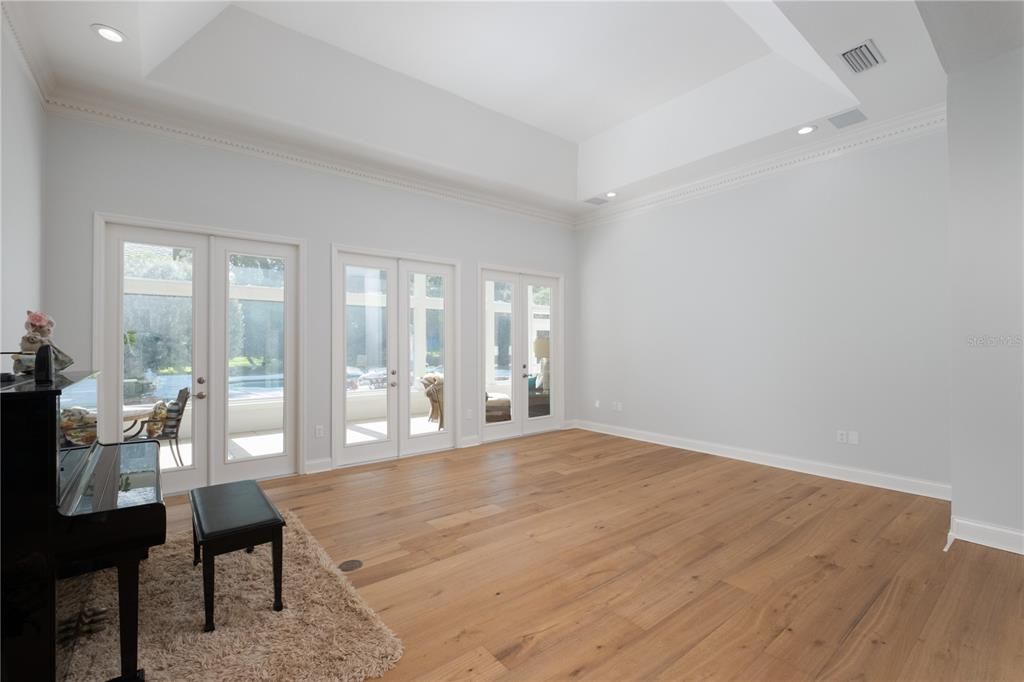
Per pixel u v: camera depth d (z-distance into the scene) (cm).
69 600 213
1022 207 277
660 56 420
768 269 488
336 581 244
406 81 447
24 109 286
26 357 201
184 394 398
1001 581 247
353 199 488
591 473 458
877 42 301
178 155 392
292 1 349
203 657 185
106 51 300
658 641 200
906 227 399
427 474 455
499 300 624
